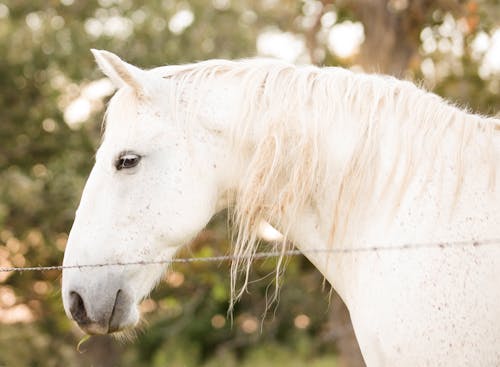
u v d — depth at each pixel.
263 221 3.30
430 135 2.92
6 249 10.65
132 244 3.08
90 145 11.01
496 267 2.66
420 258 2.73
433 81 7.80
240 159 3.12
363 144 2.97
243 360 14.68
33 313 10.70
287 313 10.42
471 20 6.94
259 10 12.28
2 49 11.48
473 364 2.63
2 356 9.70
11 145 11.59
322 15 8.03
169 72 3.27
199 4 11.91
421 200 2.83
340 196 3.00
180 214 3.11
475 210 2.76
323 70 3.20
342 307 8.23
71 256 3.10
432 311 2.67
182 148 3.13
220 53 11.80
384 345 2.76
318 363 13.40
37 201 10.57
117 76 3.08
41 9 11.62
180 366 15.02
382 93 3.05
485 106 7.76
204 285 9.51
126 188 3.10
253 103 3.10
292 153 3.04
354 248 2.97
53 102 11.50
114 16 11.82
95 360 12.84
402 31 7.62
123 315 3.08
